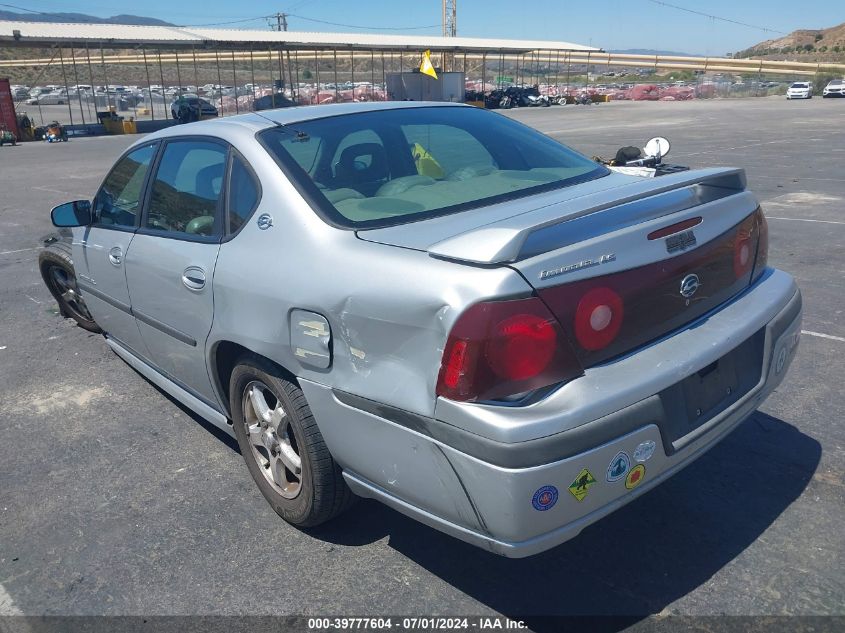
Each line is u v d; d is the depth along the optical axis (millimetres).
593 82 95750
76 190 14758
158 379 4102
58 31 36938
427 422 2197
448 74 46531
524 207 2676
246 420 3189
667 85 76312
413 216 2705
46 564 2938
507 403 2109
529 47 58344
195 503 3324
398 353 2281
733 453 3504
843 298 5793
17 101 62844
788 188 11625
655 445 2275
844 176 12867
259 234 2857
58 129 31422
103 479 3570
